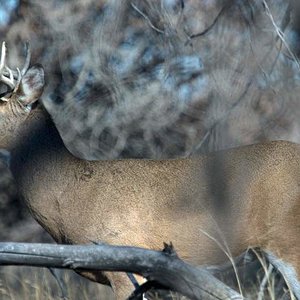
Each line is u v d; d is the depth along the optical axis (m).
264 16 19.16
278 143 13.05
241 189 12.86
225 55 19.75
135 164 13.40
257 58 19.36
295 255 12.82
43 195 13.59
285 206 12.73
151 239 13.16
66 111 21.72
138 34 21.66
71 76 22.36
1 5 22.86
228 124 19.34
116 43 21.70
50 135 13.80
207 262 13.19
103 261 10.06
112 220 13.20
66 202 13.43
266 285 14.34
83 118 21.67
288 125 19.47
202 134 20.81
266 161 12.87
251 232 12.88
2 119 14.05
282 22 18.97
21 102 14.01
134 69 21.56
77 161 13.54
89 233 13.29
